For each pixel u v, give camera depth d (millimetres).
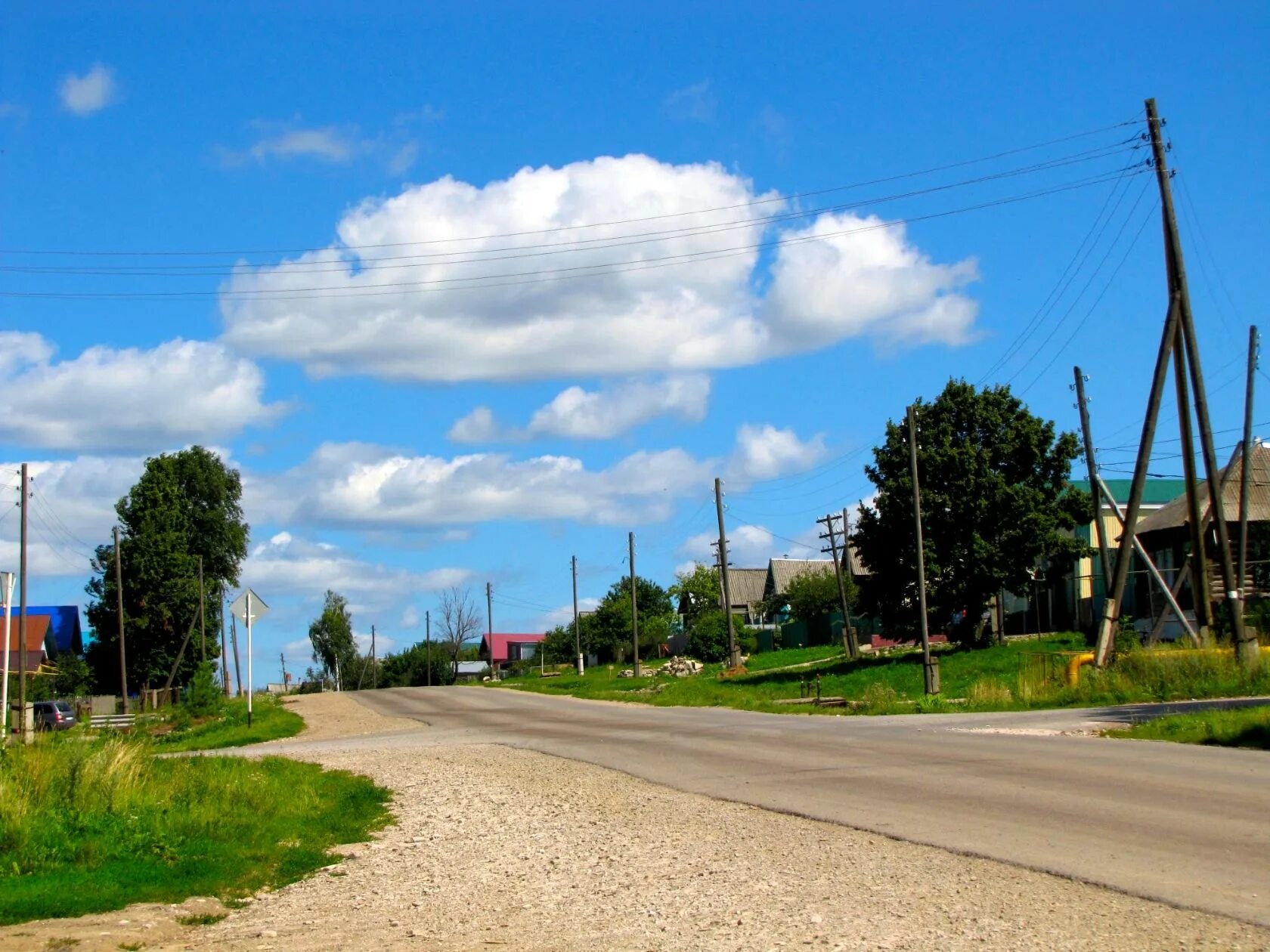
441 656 121438
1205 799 11781
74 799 13172
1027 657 40781
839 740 20734
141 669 70375
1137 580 52531
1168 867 8852
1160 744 17219
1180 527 48188
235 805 14539
